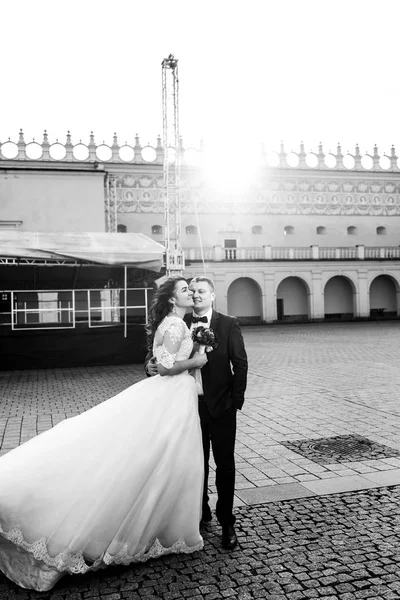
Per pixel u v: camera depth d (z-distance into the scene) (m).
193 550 3.77
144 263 16.72
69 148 37.31
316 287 39.41
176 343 3.81
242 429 7.55
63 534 3.33
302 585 3.32
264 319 38.41
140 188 38.78
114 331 16.62
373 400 9.48
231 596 3.21
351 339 23.58
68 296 27.94
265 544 3.89
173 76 26.03
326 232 42.84
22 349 15.75
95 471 3.48
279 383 11.73
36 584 3.34
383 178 44.16
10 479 3.41
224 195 40.75
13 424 8.20
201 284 4.10
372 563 3.57
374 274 40.59
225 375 3.96
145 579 3.45
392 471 5.49
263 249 38.72
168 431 3.67
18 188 30.47
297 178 42.41
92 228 31.06
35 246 15.79
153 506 3.53
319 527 4.16
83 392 11.38
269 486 5.13
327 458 6.03
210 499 4.90
